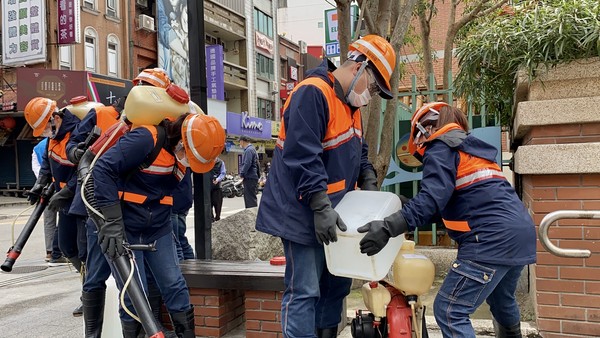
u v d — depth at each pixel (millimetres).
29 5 19484
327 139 2752
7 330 4480
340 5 4848
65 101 16266
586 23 3758
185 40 28062
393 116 5266
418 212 2531
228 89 35344
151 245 3072
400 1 5949
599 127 3729
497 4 8406
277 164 2848
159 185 3340
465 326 2688
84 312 3744
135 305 2803
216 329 4043
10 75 20516
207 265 4359
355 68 2781
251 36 36000
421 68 12352
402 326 2760
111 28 23875
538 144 3848
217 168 11305
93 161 3145
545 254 3785
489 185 2715
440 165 2645
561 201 3740
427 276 2748
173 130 3262
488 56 4688
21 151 23641
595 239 3645
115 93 17141
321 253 2854
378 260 2602
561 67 3861
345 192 2848
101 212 3059
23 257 8562
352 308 4691
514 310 3045
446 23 13500
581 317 3691
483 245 2654
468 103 5898
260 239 5191
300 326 2746
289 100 2754
